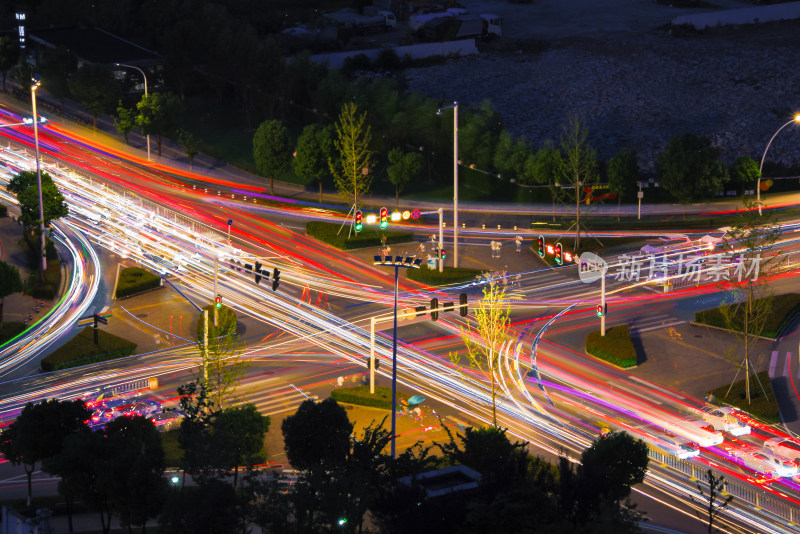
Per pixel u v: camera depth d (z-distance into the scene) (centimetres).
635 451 5453
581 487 4388
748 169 11706
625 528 4125
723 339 8462
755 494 6172
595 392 7588
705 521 5794
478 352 8288
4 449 5516
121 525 5225
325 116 13512
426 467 5166
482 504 4191
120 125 13412
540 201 12031
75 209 11656
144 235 11006
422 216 11650
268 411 7238
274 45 14162
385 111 12975
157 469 4906
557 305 9238
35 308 9225
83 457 4884
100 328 8769
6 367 8069
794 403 7469
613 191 11381
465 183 12556
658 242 10494
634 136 13638
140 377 7831
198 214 11638
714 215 11269
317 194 12394
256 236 11019
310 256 10481
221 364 6744
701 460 6662
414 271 9919
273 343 8481
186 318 9025
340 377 7738
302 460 5275
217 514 4247
